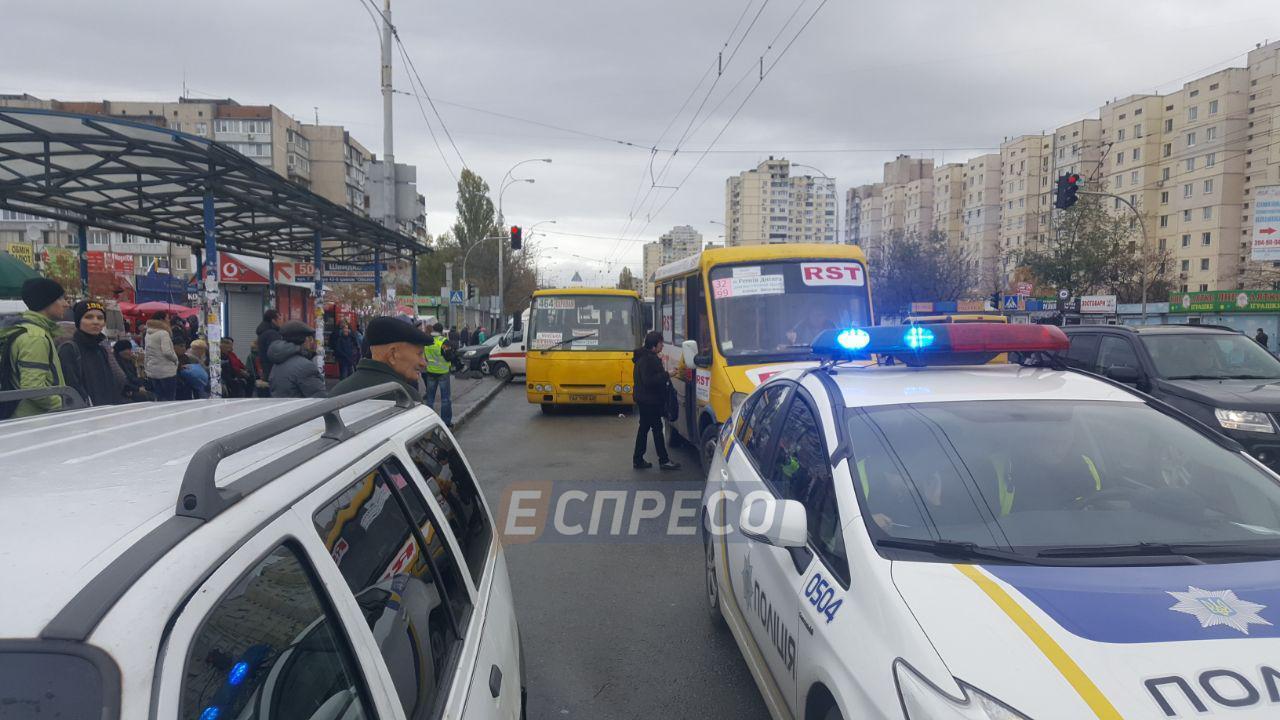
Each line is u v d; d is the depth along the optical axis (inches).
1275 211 1266.0
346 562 68.2
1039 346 147.9
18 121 326.3
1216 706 72.2
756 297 346.0
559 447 472.4
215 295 405.1
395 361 189.3
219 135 3270.2
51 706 40.5
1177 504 112.0
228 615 49.8
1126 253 1959.9
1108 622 84.0
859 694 85.5
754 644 140.5
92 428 84.2
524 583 224.8
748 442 173.8
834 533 111.3
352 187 3892.7
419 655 75.7
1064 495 112.3
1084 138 3622.0
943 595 90.3
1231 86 3014.3
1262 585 91.8
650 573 232.4
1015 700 74.4
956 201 4345.5
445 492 109.2
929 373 148.1
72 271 778.8
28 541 47.6
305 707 54.7
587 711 154.1
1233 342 367.2
